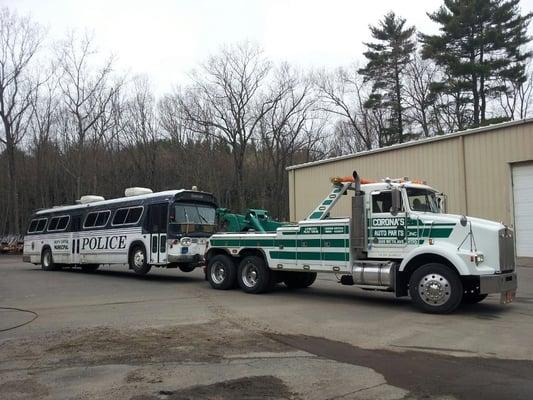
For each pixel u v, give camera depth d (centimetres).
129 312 1092
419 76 5016
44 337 851
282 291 1445
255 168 5203
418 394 561
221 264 1488
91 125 4766
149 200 1831
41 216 2448
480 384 595
